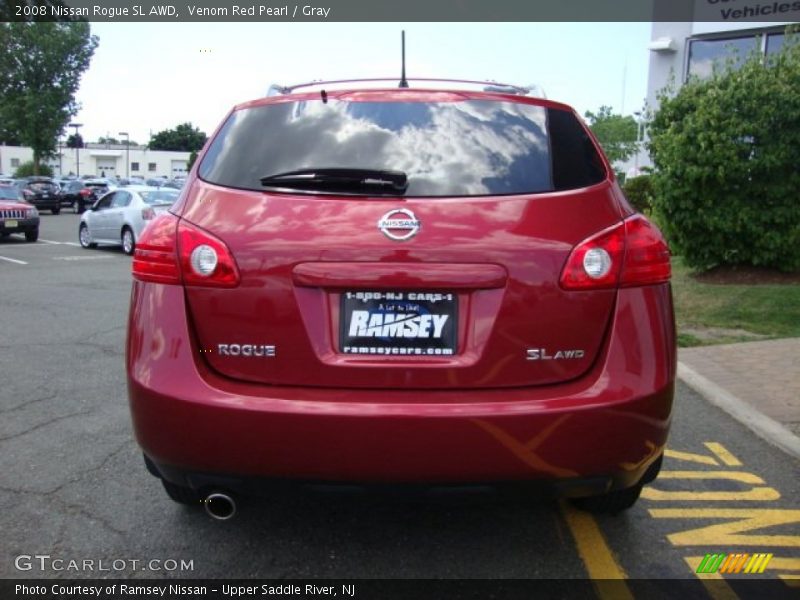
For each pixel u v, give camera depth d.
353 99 2.75
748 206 8.45
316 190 2.48
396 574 2.75
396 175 2.46
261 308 2.39
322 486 2.37
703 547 2.97
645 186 13.89
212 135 2.84
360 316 2.39
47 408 4.63
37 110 43.50
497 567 2.80
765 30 13.72
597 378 2.39
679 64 14.97
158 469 2.59
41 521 3.12
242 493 2.47
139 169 104.12
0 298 9.20
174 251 2.48
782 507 3.35
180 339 2.44
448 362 2.37
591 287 2.41
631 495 3.01
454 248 2.37
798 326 7.04
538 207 2.46
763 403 4.77
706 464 3.86
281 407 2.32
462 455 2.29
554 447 2.32
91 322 7.58
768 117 8.09
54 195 33.06
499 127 2.66
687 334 6.86
